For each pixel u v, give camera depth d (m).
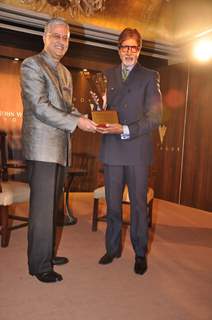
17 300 2.29
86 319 2.09
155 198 7.08
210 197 5.98
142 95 2.76
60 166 2.59
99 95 2.90
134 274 2.84
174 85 6.83
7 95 6.64
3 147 5.15
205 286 2.66
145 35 6.72
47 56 2.53
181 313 2.21
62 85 2.59
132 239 2.91
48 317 2.08
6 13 5.71
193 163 6.35
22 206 5.28
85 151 7.28
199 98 6.29
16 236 3.79
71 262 3.06
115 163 2.79
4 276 2.68
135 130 2.63
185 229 4.53
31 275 2.71
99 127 2.52
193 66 6.43
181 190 6.57
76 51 6.64
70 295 2.40
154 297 2.43
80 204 5.80
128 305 2.29
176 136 6.71
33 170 2.49
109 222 3.02
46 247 2.56
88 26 6.28
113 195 2.90
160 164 7.03
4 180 4.46
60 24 2.50
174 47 6.98
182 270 2.98
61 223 4.32
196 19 6.34
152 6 6.53
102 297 2.39
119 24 6.54
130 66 2.78
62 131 2.53
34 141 2.45
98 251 3.41
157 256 3.34
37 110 2.38
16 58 6.45
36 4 5.82
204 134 6.16
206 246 3.77
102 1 6.21
